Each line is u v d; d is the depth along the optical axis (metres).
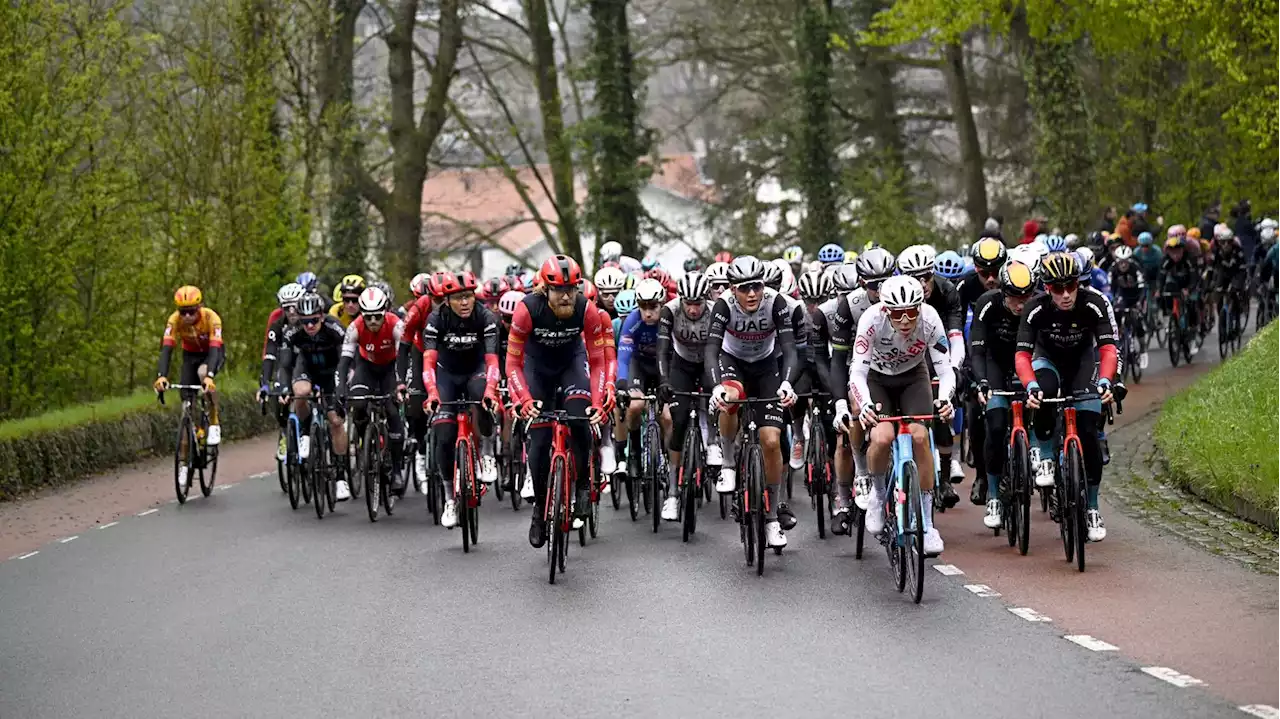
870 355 19.19
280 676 15.27
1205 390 32.56
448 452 23.62
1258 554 19.97
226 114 50.12
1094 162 58.97
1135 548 20.78
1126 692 13.35
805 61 75.69
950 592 18.34
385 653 16.12
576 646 16.08
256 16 51.31
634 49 76.69
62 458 33.78
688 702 13.55
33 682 15.54
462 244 82.62
